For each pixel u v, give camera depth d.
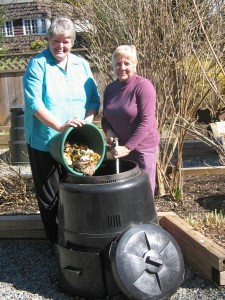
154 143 3.97
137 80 3.80
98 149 3.76
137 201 3.38
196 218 4.32
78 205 3.34
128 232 3.28
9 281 3.80
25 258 4.21
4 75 10.27
